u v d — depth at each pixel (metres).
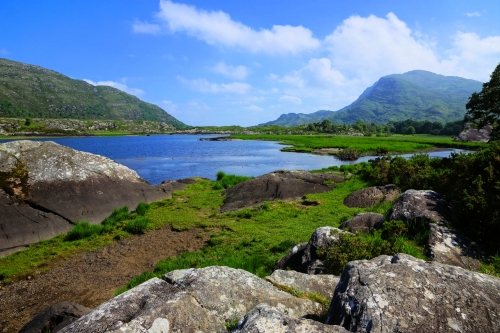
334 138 111.56
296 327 3.34
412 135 167.88
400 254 4.77
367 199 16.89
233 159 54.47
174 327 3.92
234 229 14.38
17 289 10.02
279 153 65.00
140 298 4.41
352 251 7.81
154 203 20.27
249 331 3.35
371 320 3.33
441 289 3.79
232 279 5.55
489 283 4.06
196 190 24.39
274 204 18.48
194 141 114.62
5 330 7.90
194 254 11.91
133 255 12.41
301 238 12.64
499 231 7.93
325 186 22.23
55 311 7.09
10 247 13.29
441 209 9.34
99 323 3.76
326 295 6.19
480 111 37.31
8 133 130.25
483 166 10.00
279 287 6.20
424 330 3.23
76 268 11.42
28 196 15.55
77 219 16.23
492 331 3.36
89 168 19.03
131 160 53.44
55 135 143.38
